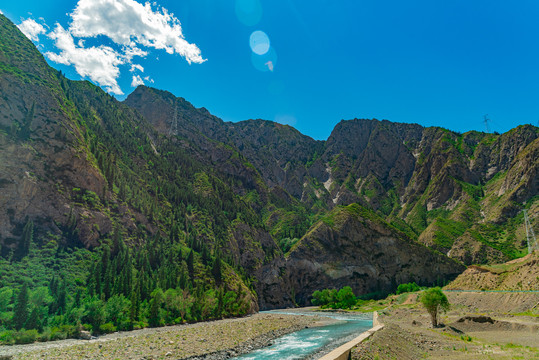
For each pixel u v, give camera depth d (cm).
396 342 5175
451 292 13325
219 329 8844
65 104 15325
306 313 15988
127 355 5450
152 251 13412
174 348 6081
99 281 9862
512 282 11600
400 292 19588
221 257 17625
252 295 16800
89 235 11988
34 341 6756
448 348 5453
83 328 7862
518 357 4325
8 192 10619
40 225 11025
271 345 6794
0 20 16325
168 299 10794
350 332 8669
